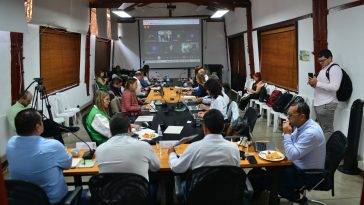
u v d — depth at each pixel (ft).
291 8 18.84
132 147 6.57
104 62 35.04
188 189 6.64
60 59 21.72
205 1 27.94
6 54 13.67
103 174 5.94
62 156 6.75
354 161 11.98
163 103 16.61
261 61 26.02
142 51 37.65
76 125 20.18
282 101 18.31
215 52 39.01
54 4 18.37
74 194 6.91
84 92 26.81
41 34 17.88
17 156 6.38
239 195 6.55
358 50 12.28
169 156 7.98
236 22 32.40
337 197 10.27
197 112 14.11
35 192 5.79
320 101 13.32
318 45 15.29
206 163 6.66
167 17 37.17
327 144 8.98
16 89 14.66
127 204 6.17
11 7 11.52
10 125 13.41
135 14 37.86
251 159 8.15
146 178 6.53
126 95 14.52
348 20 12.88
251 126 11.31
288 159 8.14
